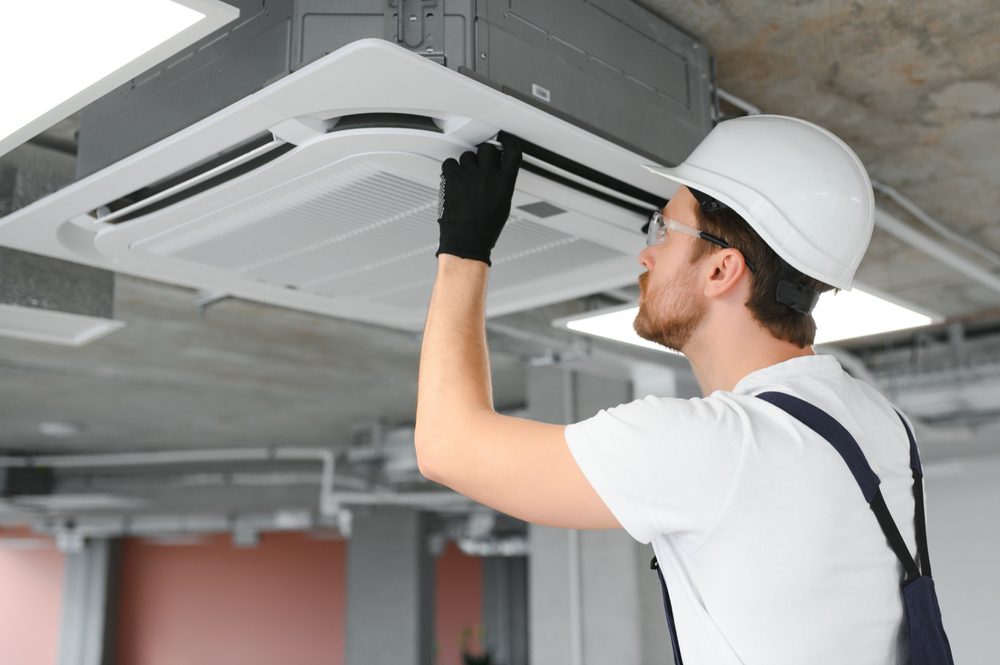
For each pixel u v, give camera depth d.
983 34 2.38
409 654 10.64
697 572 1.09
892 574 1.10
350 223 1.87
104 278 2.91
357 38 1.43
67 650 15.46
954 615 6.98
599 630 5.21
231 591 15.89
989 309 5.23
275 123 1.50
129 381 6.73
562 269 2.20
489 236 1.42
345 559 15.74
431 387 1.25
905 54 2.48
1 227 1.96
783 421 1.10
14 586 15.75
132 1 1.21
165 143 1.58
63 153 2.57
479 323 1.35
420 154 1.56
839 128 2.94
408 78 1.37
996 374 5.10
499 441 1.15
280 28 1.46
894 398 5.41
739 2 2.16
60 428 8.38
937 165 3.24
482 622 17.88
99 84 1.41
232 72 1.52
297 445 10.01
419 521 11.02
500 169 1.49
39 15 1.25
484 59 1.47
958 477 7.09
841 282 1.30
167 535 15.35
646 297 1.38
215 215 1.85
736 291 1.29
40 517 14.37
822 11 2.25
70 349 5.85
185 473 11.42
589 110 1.71
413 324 2.67
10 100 1.47
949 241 4.00
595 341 4.21
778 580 1.04
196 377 6.74
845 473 1.09
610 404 5.40
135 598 16.02
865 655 1.06
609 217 1.88
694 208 1.35
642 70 1.90
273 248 2.03
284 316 5.17
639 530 1.08
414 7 1.45
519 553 15.75
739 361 1.27
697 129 2.06
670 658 4.96
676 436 1.07
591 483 1.08
